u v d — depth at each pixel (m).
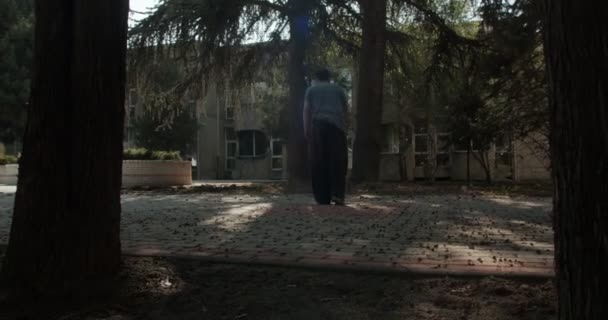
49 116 4.09
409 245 5.80
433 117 22.31
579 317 2.49
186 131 34.16
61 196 4.13
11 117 33.31
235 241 6.09
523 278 4.35
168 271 4.68
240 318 3.79
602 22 2.45
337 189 9.84
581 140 2.47
